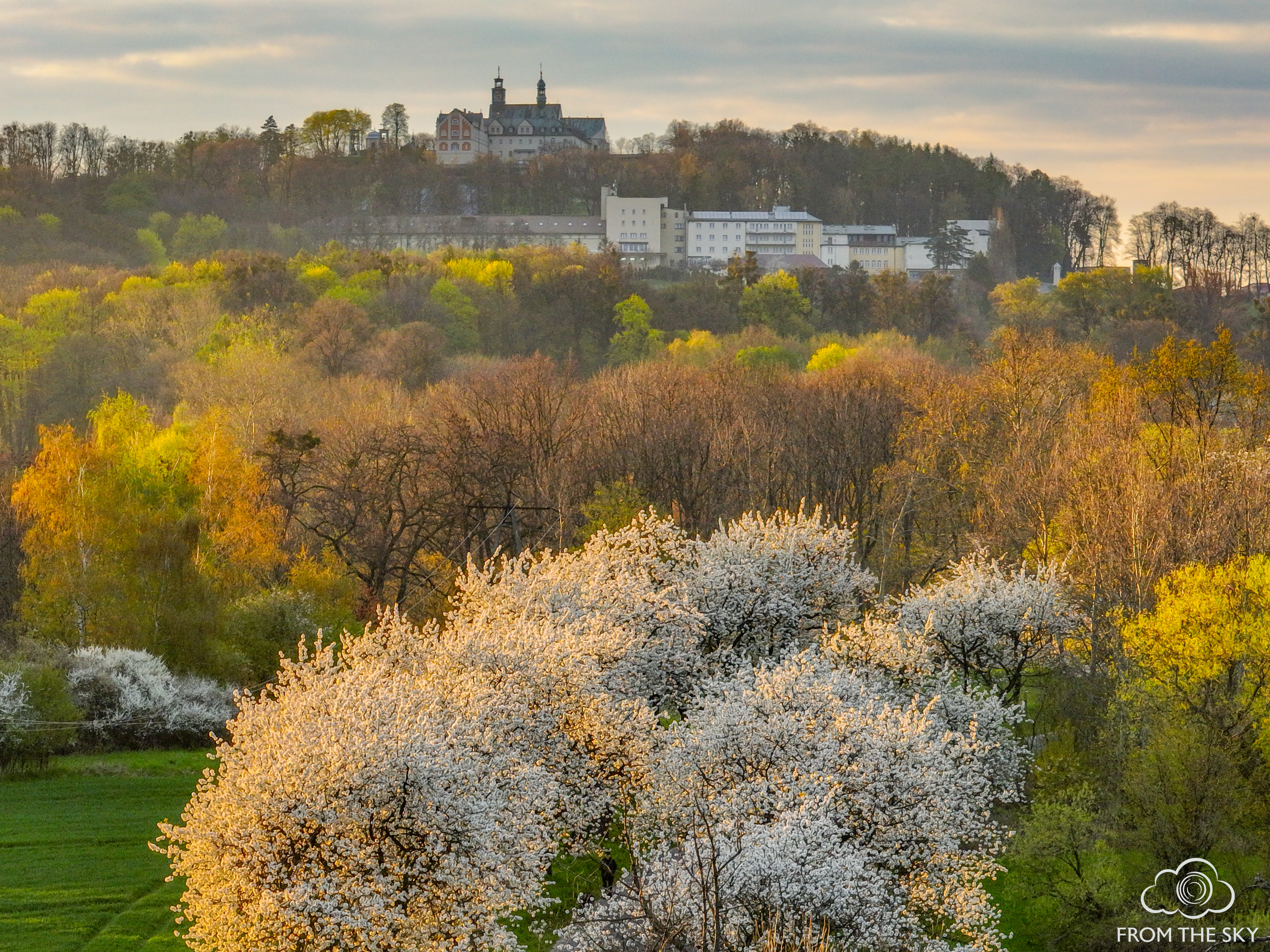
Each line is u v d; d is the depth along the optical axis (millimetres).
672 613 60000
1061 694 64125
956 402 103938
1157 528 67250
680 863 38906
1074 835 49094
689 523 99000
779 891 37719
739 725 47844
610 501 91625
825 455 109688
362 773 37562
